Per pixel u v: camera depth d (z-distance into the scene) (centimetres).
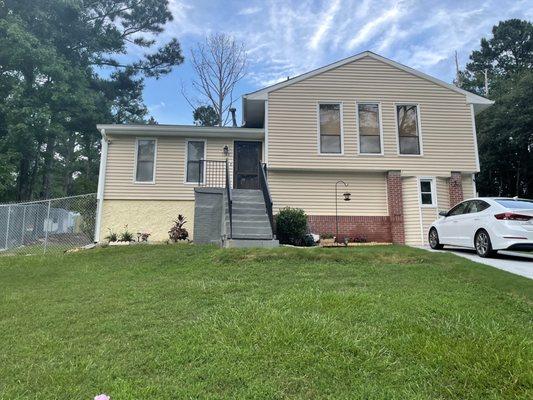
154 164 1477
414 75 1502
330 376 314
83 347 400
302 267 762
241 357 349
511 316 454
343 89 1477
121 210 1441
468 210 1004
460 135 1475
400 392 288
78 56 2588
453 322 418
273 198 1428
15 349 404
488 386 294
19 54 2070
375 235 1424
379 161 1442
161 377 322
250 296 552
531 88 2450
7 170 2059
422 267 759
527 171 2670
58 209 1590
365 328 404
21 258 1104
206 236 1277
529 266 789
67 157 3709
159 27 2942
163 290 619
